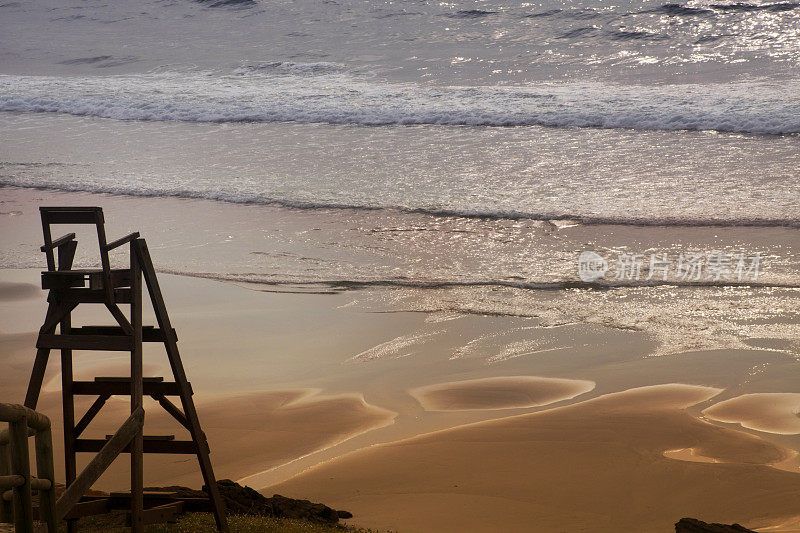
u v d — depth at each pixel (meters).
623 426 24.33
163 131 68.25
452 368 29.64
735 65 77.00
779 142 56.59
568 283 37.47
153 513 13.71
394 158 57.66
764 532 17.28
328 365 30.19
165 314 13.88
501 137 61.59
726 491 20.00
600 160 54.78
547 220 44.81
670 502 19.50
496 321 33.91
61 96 80.06
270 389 28.22
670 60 80.19
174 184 53.69
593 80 75.31
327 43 95.12
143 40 103.25
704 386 27.23
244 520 16.55
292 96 75.88
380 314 34.94
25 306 36.16
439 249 41.91
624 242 41.59
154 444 14.58
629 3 100.31
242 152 61.12
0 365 30.09
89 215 12.30
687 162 53.38
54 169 58.22
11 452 8.34
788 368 28.38
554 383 28.06
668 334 32.03
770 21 90.06
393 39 94.62
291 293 37.41
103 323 34.53
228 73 86.75
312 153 59.91
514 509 19.19
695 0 99.00
